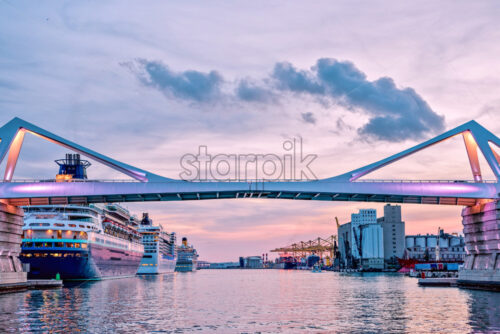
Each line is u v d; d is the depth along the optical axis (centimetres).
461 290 9062
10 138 8019
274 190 8356
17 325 4653
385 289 11175
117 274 15250
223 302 7581
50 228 11500
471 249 8950
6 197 7956
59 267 11581
